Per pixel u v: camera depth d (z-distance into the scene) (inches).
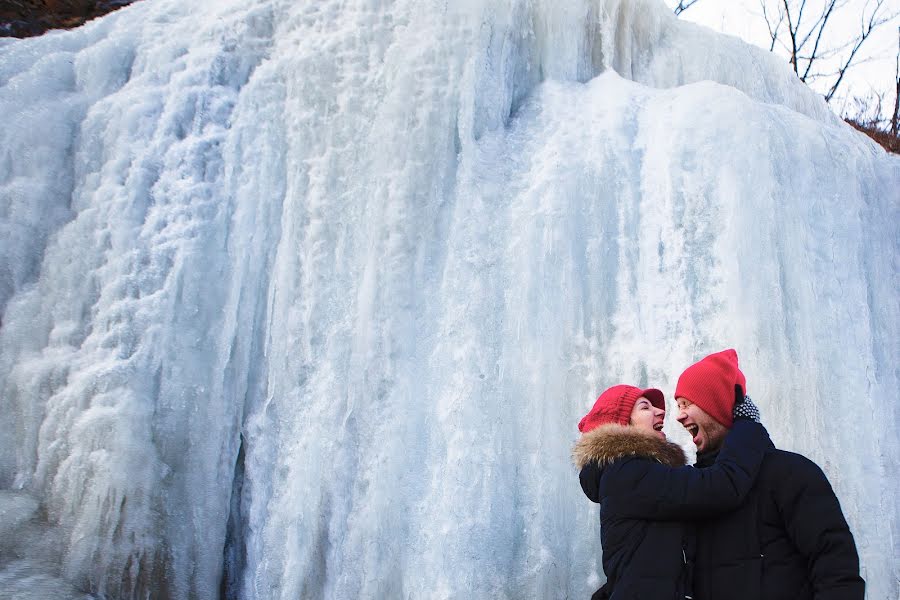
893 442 151.3
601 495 96.0
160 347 159.5
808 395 141.9
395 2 173.5
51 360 163.3
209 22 192.2
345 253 159.9
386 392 148.7
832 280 152.5
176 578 148.7
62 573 146.4
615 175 156.3
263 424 155.3
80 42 201.5
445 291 153.1
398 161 160.1
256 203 168.7
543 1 179.2
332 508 145.2
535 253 150.7
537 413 142.8
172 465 154.8
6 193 178.7
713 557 88.8
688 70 195.3
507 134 167.9
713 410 96.6
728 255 146.3
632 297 149.3
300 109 171.2
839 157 162.6
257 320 164.2
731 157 150.9
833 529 83.0
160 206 171.5
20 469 159.5
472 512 137.7
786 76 210.5
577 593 134.9
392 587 138.2
